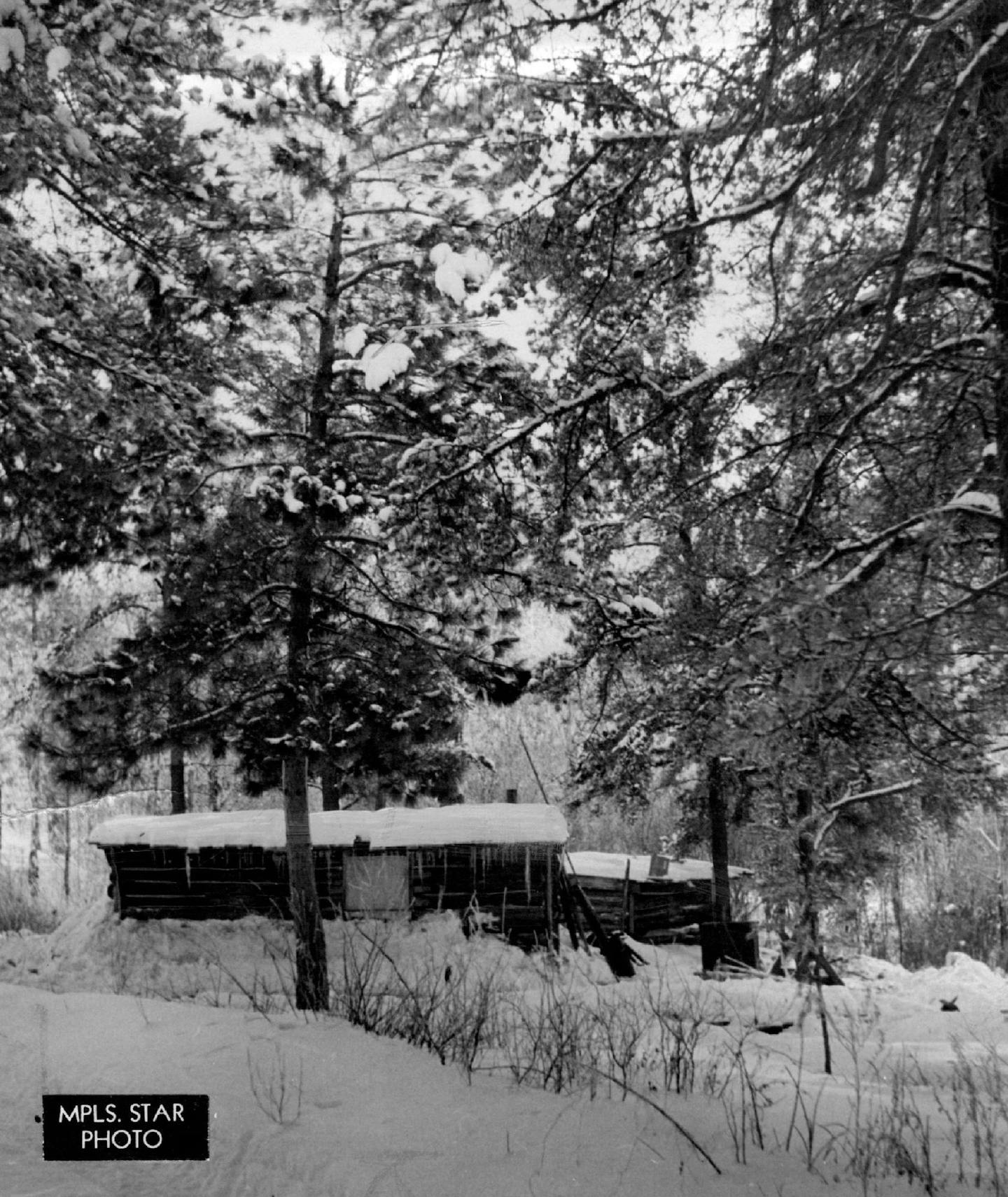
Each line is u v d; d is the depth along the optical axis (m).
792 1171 5.06
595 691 17.41
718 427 7.16
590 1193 4.61
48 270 8.88
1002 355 5.77
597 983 16.06
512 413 10.73
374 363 10.39
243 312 10.52
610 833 32.09
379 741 12.34
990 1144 5.32
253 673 12.02
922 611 5.20
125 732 11.49
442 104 6.23
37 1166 4.38
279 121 9.16
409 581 12.54
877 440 6.91
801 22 4.69
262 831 17.98
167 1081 5.59
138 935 17.39
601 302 7.13
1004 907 27.72
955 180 5.59
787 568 6.52
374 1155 4.91
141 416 9.78
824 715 5.80
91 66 7.54
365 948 16.77
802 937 7.41
